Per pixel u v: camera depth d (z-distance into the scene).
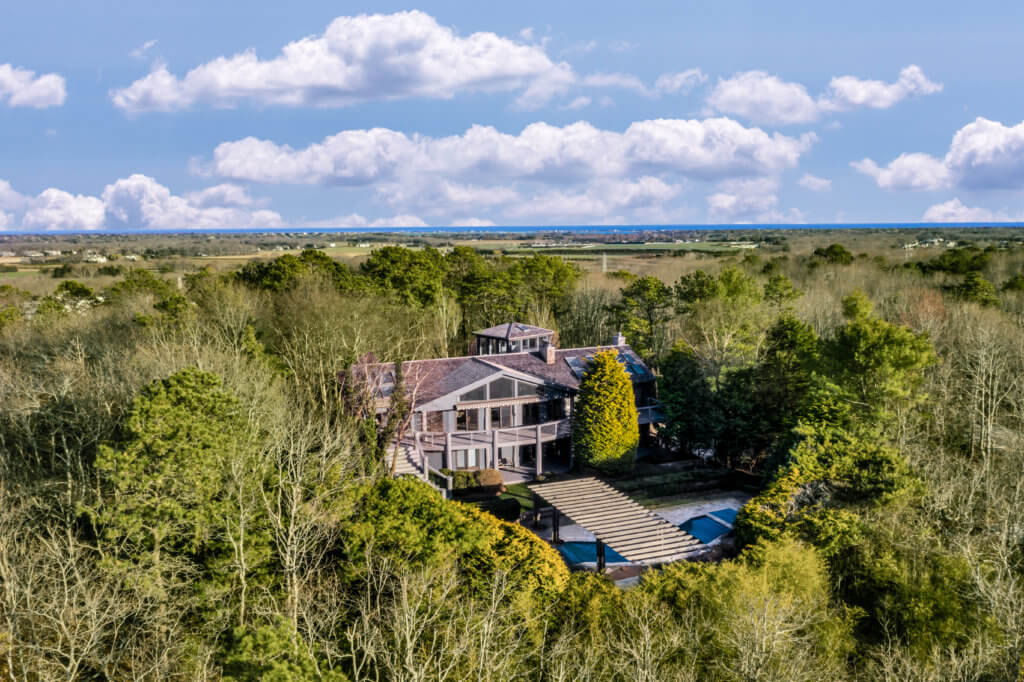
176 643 23.19
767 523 30.38
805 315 72.69
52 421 37.25
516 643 20.94
